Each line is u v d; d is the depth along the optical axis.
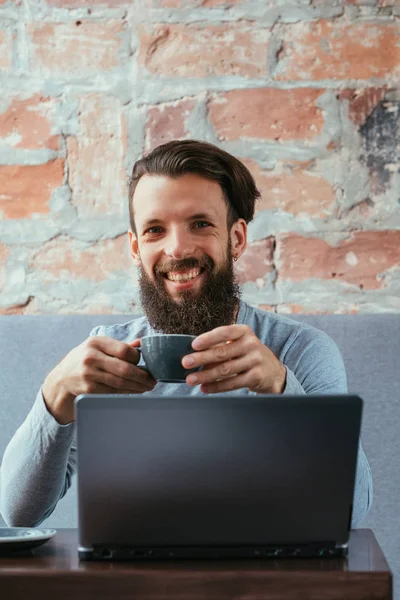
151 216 1.73
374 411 1.83
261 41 2.23
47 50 2.24
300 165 2.21
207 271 1.75
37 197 2.21
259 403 1.00
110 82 2.24
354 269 2.18
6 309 2.20
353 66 2.22
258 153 2.21
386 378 1.85
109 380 1.28
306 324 1.82
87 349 1.29
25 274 2.20
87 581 0.97
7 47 2.24
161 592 0.96
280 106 2.21
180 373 1.26
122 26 2.25
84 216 2.21
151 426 1.00
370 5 2.23
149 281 1.76
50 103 2.23
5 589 0.97
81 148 2.23
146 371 1.28
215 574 0.96
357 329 1.88
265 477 1.02
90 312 2.20
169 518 1.02
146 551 1.03
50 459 1.39
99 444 1.00
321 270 2.19
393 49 2.22
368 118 2.21
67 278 2.20
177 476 1.01
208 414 1.00
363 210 2.20
